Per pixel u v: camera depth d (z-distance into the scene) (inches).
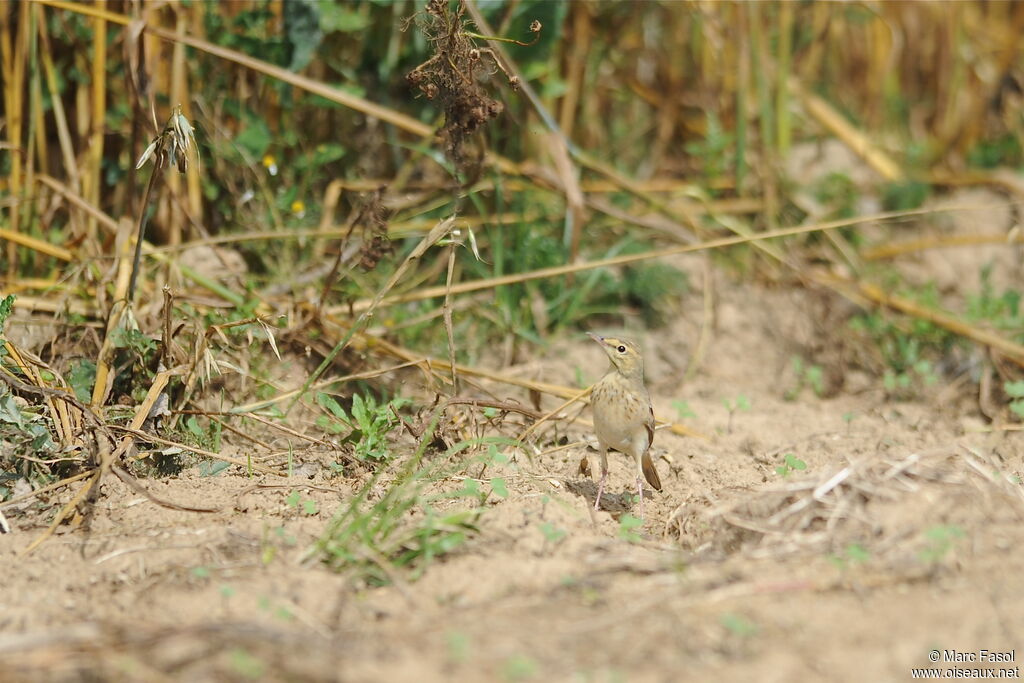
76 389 344.5
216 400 366.3
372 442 331.6
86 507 297.6
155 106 405.7
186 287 405.1
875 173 568.7
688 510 296.8
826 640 228.2
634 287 461.4
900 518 271.9
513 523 282.8
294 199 444.1
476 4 420.8
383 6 453.4
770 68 547.8
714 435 383.9
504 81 458.3
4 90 416.8
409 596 248.4
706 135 546.6
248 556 267.1
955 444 354.0
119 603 249.3
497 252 435.8
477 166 420.8
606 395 306.3
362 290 424.5
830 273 491.5
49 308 376.8
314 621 236.7
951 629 232.2
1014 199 565.0
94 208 406.3
